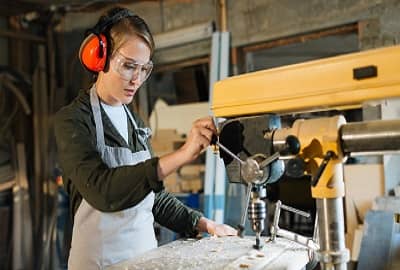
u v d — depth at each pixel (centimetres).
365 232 210
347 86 81
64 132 114
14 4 357
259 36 286
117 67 118
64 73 386
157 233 279
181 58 321
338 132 83
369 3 243
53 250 349
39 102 371
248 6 290
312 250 105
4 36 372
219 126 98
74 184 110
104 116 129
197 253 108
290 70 88
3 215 351
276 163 91
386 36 238
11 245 351
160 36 326
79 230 120
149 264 100
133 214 123
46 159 360
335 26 258
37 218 359
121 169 99
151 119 329
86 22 374
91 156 109
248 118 94
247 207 100
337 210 85
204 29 305
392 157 233
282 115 98
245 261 98
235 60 297
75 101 126
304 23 268
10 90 368
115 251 119
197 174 304
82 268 118
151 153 146
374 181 232
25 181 361
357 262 217
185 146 98
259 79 92
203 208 282
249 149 93
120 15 119
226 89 97
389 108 199
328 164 84
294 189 166
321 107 86
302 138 87
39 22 391
